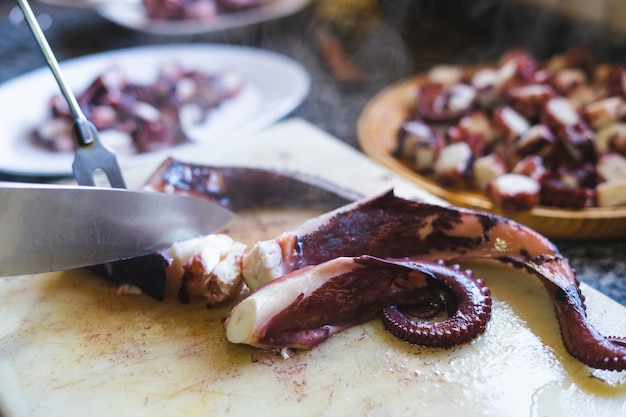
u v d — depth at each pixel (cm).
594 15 73
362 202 41
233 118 66
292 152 54
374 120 62
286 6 86
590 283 44
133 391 35
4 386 36
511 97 58
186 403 35
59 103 61
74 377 36
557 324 38
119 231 39
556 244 48
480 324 37
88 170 40
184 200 41
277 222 47
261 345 36
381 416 34
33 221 36
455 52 82
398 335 37
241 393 35
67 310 40
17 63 82
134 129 60
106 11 85
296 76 68
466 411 34
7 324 39
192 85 65
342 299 38
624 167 51
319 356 37
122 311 40
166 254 40
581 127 54
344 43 80
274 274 38
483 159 52
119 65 69
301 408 34
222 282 39
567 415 34
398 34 85
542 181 50
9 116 64
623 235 47
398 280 38
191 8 83
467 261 42
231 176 47
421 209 41
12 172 55
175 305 40
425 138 56
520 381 35
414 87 66
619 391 34
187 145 58
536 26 80
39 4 102
